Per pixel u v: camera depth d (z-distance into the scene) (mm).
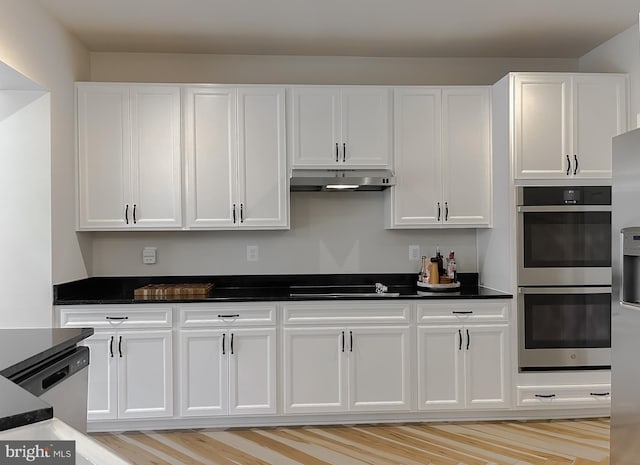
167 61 3967
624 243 2357
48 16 3160
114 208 3578
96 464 860
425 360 3469
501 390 3475
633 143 2301
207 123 3623
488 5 3178
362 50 3938
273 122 3658
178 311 3369
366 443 3131
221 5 3123
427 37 3684
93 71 3912
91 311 3299
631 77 3520
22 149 3139
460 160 3744
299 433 3318
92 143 3562
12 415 1022
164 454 2986
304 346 3426
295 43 3775
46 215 3154
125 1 3041
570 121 3508
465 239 4113
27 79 2893
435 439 3186
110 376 3322
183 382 3365
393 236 4086
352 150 3701
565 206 3477
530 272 3477
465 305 3484
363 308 3455
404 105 3719
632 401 2316
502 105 3588
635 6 3205
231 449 3055
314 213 4047
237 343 3391
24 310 3154
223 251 3996
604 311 3502
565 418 3561
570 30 3584
